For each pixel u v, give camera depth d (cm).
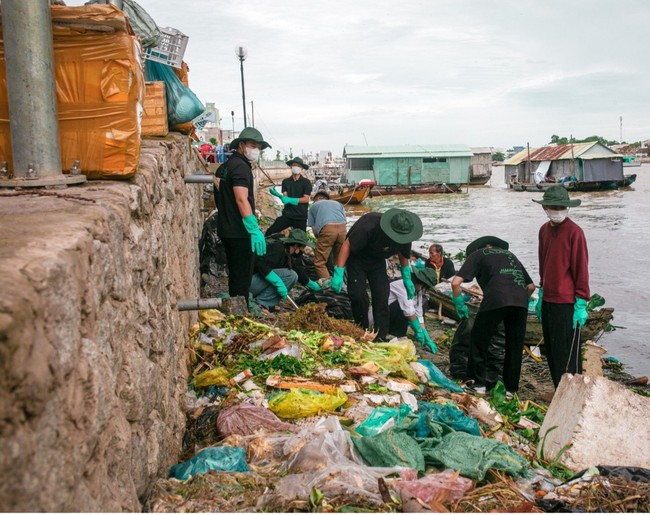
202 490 301
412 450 362
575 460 423
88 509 170
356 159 5438
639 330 1003
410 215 707
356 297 738
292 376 494
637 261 1667
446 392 528
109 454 204
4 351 121
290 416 435
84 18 304
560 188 619
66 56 308
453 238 2300
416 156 5372
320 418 431
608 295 1259
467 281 664
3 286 133
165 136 565
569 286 621
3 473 120
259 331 561
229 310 628
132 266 271
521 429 492
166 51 602
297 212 1147
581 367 639
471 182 6328
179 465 341
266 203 2320
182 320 501
